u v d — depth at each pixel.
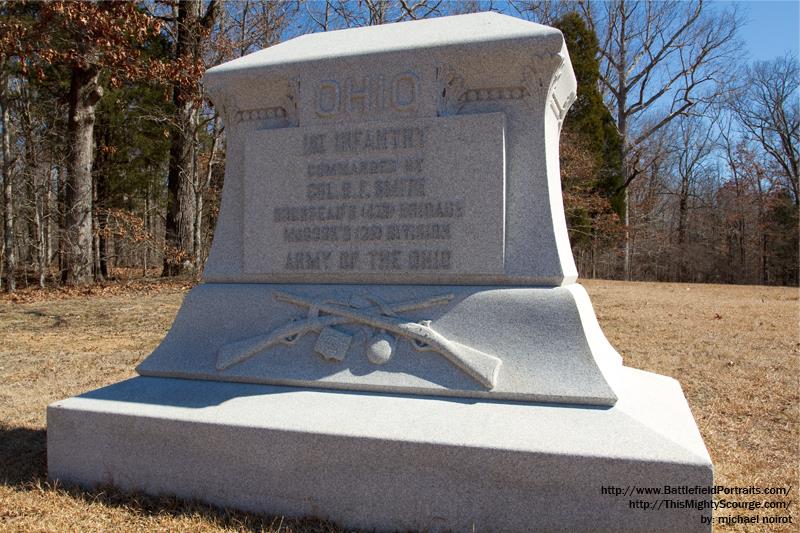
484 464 2.90
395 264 3.75
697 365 6.79
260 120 4.18
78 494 3.41
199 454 3.34
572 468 2.80
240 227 4.19
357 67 3.84
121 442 3.48
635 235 31.20
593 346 3.44
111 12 13.89
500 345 3.45
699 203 38.72
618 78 30.34
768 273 34.28
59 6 12.95
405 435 3.04
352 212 3.85
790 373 6.39
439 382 3.44
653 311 11.31
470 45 3.60
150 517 3.13
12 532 2.96
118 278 21.41
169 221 19.14
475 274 3.62
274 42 20.66
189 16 17.67
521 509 2.86
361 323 3.71
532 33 3.51
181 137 18.64
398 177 3.76
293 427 3.19
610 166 27.62
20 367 6.97
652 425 3.00
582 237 26.27
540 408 3.21
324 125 3.91
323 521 3.10
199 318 4.09
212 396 3.64
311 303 3.84
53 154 18.44
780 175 34.41
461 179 3.65
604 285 18.62
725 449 4.19
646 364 6.86
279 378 3.71
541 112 3.64
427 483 2.98
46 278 21.48
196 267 17.72
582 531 2.80
